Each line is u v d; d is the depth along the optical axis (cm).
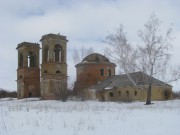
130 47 5447
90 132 1262
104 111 2444
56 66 7819
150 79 4994
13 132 1270
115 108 3058
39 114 2034
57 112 2250
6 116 1889
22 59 8688
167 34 6544
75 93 7944
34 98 8081
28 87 8506
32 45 8631
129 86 7031
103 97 7475
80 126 1421
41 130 1316
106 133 1241
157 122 1608
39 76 8644
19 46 8700
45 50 8019
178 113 2217
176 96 8444
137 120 1703
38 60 8706
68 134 1218
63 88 7256
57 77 7800
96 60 8469
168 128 1380
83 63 8462
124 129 1347
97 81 8338
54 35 7888
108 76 8412
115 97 7275
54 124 1498
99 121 1633
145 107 3306
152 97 6925
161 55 5206
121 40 5434
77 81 8494
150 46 5166
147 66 5131
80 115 1992
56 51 8000
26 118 1764
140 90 6881
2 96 11175
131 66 5366
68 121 1620
